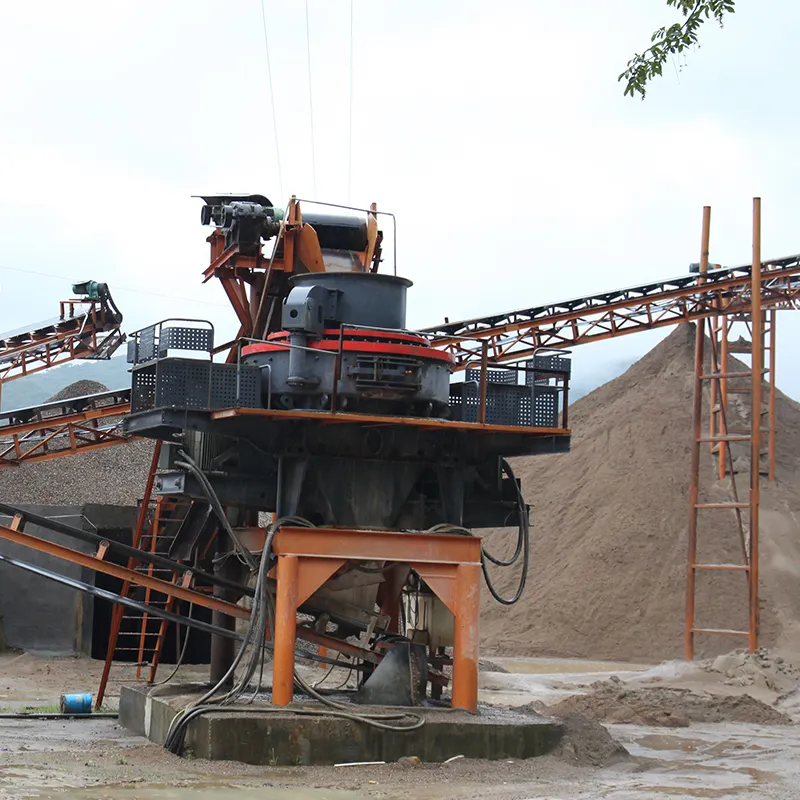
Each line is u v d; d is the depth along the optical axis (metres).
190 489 19.34
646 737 23.62
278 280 22.75
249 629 18.23
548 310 43.53
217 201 23.19
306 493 19.31
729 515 51.31
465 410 20.00
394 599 21.28
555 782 16.55
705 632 38.75
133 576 19.27
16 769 15.99
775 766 19.78
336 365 18.39
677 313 42.91
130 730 20.28
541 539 55.88
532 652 47.25
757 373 38.94
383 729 17.22
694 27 15.70
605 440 60.25
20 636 34.72
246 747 16.81
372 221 22.89
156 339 18.94
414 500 20.02
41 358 49.81
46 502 41.31
